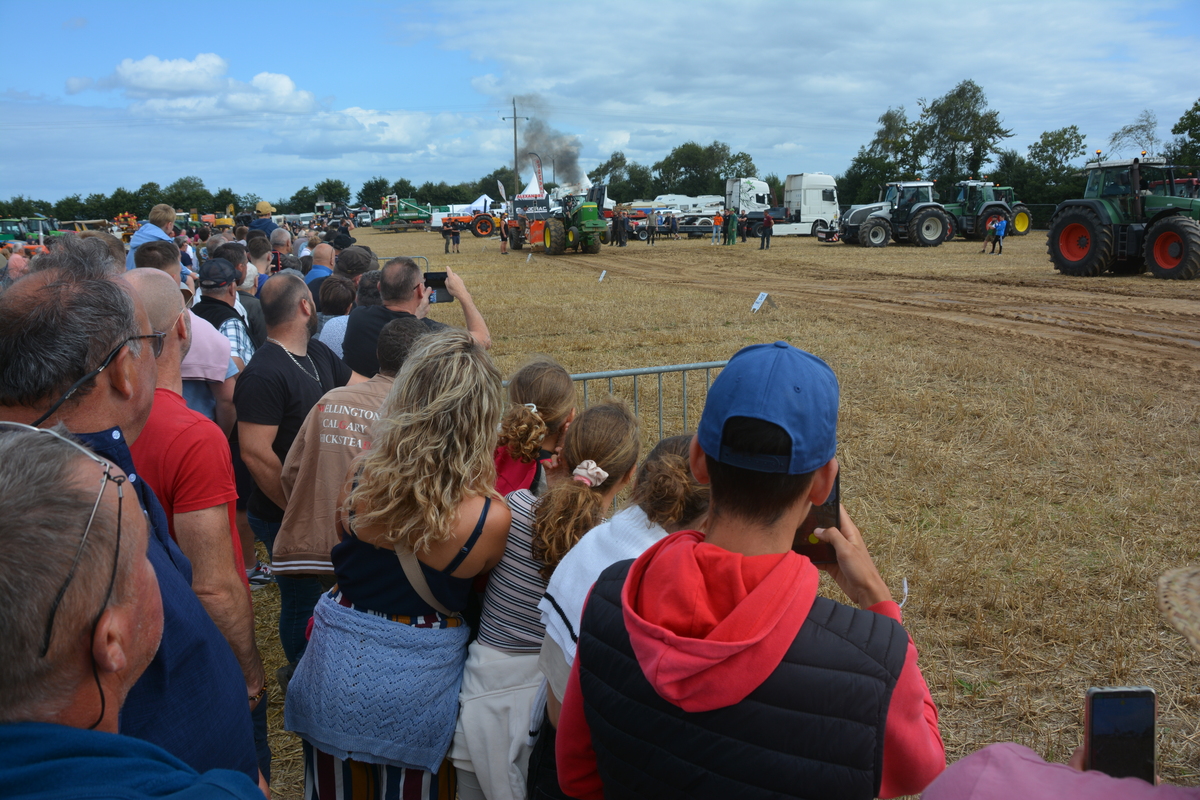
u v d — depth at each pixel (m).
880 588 1.33
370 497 1.77
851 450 5.83
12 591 0.84
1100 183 15.21
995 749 0.88
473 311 3.88
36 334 1.34
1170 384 7.36
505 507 1.86
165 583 1.34
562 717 1.35
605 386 8.02
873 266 20.09
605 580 1.27
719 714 1.04
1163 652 3.25
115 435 1.39
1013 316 11.58
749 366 1.13
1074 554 4.12
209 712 1.36
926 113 61.09
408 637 1.85
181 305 2.19
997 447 5.82
